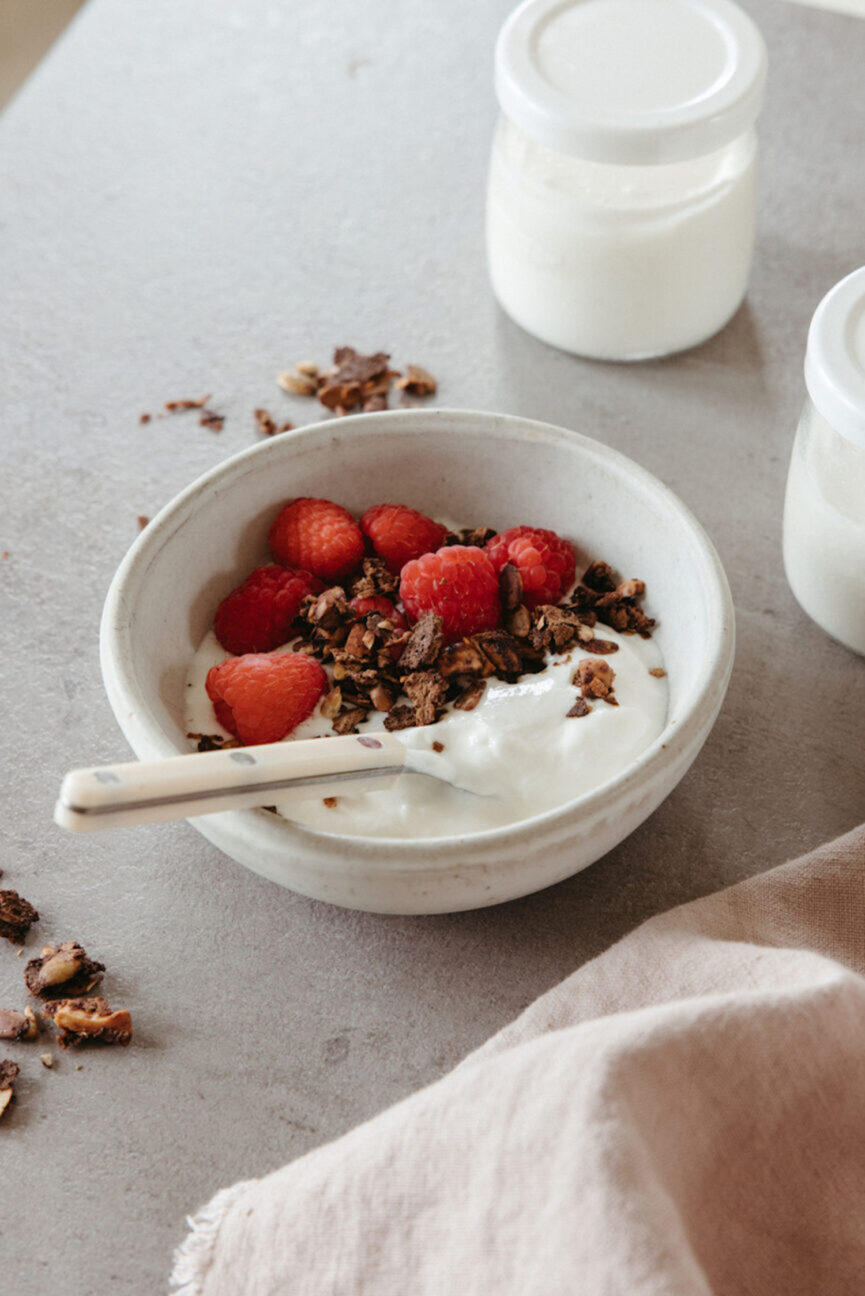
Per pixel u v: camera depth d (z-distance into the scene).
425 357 0.59
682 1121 0.41
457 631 0.49
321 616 0.49
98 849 0.49
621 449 0.56
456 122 0.66
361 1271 0.41
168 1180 0.44
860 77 0.67
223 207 0.64
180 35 0.70
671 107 0.53
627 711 0.47
